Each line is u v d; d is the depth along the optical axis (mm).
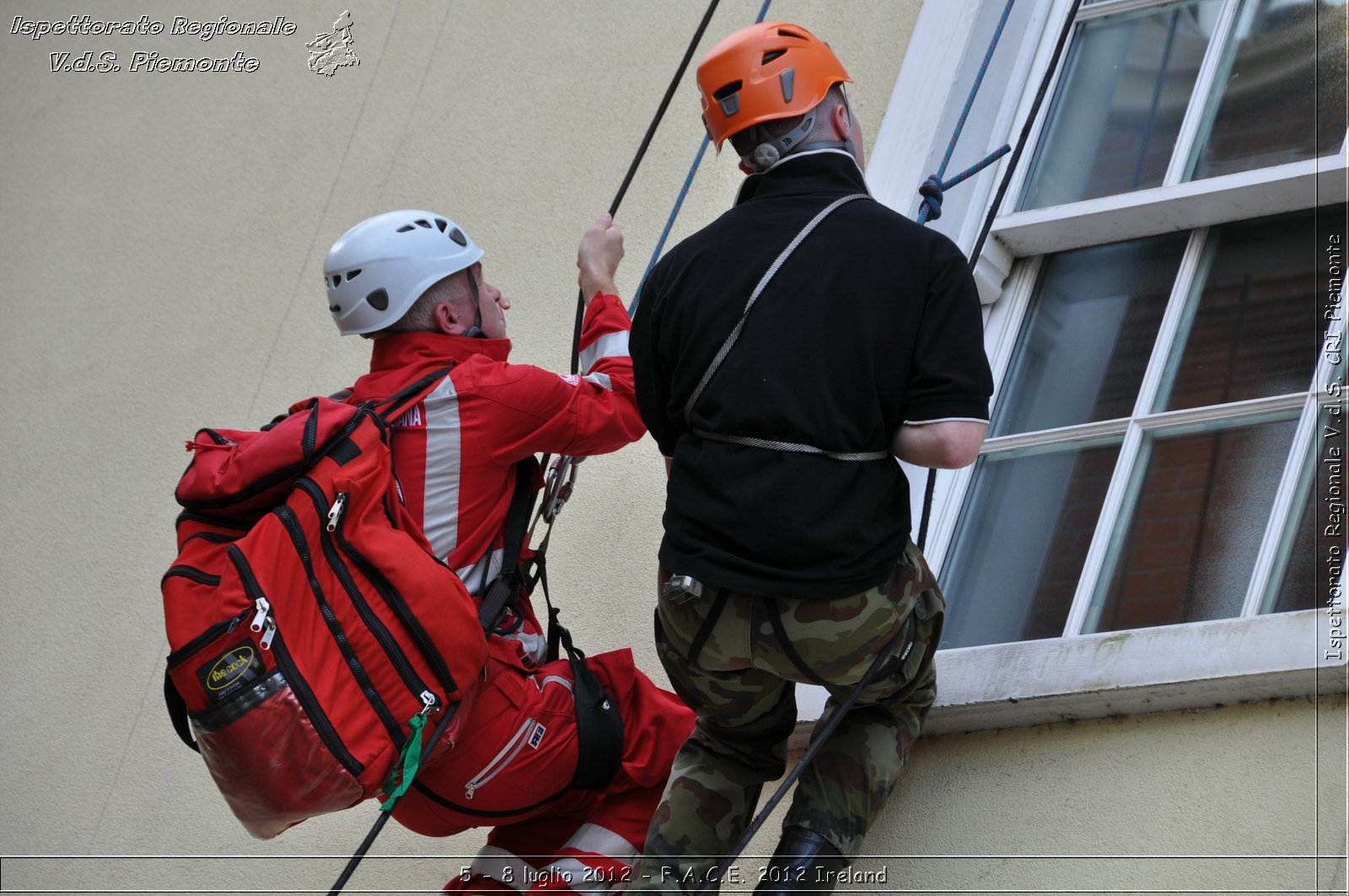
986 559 6562
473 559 5816
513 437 5809
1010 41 7652
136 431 10477
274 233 10750
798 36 5359
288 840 8062
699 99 9133
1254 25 7172
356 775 5246
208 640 5238
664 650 5422
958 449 4824
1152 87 7344
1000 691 5820
